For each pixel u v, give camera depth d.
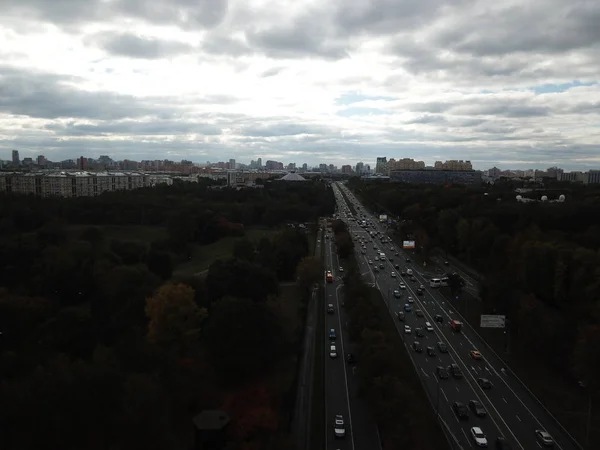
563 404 98.12
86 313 125.88
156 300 107.62
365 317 124.19
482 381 105.88
